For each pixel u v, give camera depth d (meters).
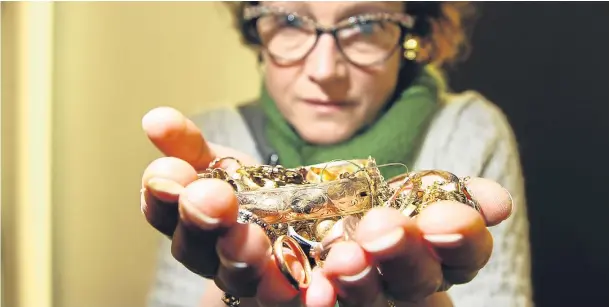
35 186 0.46
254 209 0.24
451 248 0.20
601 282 0.45
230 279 0.21
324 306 0.20
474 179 0.27
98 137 0.47
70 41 0.46
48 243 0.47
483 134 0.45
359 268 0.20
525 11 0.45
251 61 0.46
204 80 0.47
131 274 0.47
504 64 0.45
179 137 0.28
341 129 0.44
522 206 0.45
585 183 0.46
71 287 0.47
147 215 0.23
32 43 0.45
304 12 0.44
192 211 0.19
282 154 0.45
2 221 0.46
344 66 0.44
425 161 0.44
